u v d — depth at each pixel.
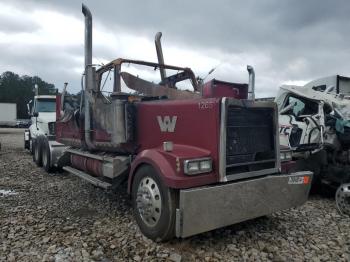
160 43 6.00
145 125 4.57
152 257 3.49
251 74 5.43
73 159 6.52
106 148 5.30
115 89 5.08
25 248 3.68
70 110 6.70
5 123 44.81
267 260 3.49
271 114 4.18
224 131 3.61
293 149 6.09
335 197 5.69
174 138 4.12
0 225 4.37
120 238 3.96
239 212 3.67
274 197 3.99
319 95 6.47
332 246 3.86
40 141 9.16
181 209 3.35
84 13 5.35
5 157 11.57
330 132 5.95
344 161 5.84
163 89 5.34
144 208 3.91
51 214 4.89
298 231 4.30
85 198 5.79
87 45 5.34
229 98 3.67
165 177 3.51
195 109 3.88
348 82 8.08
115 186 4.85
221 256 3.55
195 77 6.07
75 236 4.03
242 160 3.89
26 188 6.59
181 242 3.83
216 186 3.51
